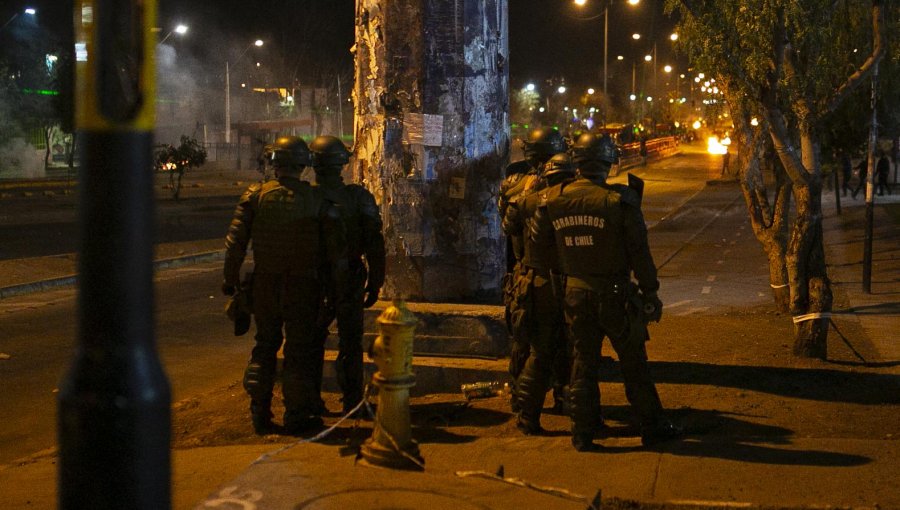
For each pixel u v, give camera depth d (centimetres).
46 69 5653
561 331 685
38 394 914
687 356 913
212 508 488
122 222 276
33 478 625
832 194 3550
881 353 942
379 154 863
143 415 278
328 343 851
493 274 874
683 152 7212
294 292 680
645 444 628
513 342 710
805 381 802
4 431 793
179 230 2575
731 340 1006
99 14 273
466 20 844
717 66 927
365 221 717
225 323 1298
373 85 863
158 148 3703
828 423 675
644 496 513
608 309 606
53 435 784
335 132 7256
